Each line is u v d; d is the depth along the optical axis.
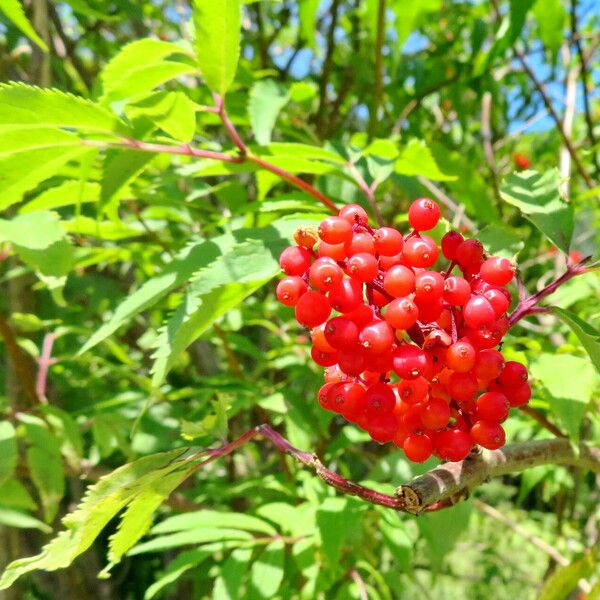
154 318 0.35
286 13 0.40
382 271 0.11
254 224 0.21
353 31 0.40
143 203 0.29
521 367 0.11
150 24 0.42
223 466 0.33
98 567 0.36
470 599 0.58
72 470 0.23
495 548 0.49
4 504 0.20
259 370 0.27
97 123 0.12
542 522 0.48
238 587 0.17
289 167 0.16
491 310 0.10
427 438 0.10
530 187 0.14
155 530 0.18
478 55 0.31
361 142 0.26
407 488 0.10
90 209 0.24
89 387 0.33
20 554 0.29
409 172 0.17
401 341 0.11
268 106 0.18
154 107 0.12
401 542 0.18
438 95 0.44
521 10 0.22
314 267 0.10
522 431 0.27
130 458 0.24
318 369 0.25
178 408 0.27
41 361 0.24
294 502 0.23
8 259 0.28
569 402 0.13
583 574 0.17
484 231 0.14
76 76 0.34
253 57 0.43
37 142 0.12
